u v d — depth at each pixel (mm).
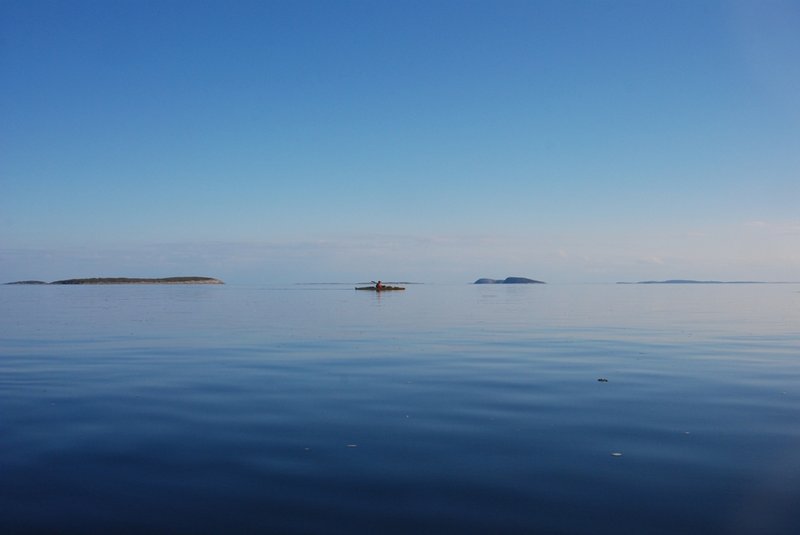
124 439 10789
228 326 34188
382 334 29484
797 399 13898
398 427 11555
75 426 11664
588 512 7711
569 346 24391
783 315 44188
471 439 10750
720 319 40156
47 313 46688
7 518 7594
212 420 12109
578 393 14672
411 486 8555
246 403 13656
